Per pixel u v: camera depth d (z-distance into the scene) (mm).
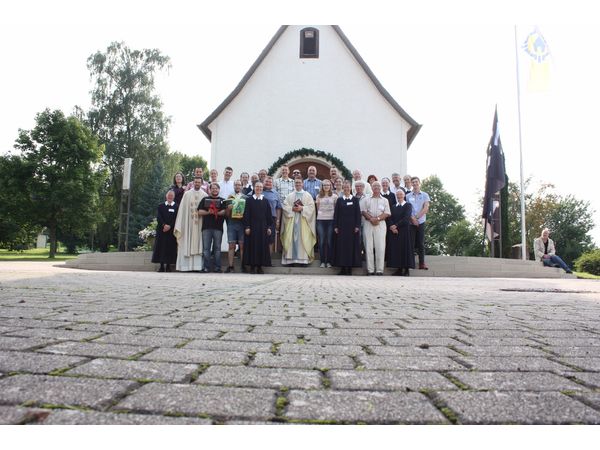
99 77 37250
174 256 11539
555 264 14258
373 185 11414
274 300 4281
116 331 2373
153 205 36094
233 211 11008
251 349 2014
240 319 2965
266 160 18547
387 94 18469
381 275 11367
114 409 1206
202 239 11211
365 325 2824
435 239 43844
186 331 2438
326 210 11766
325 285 6828
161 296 4383
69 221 35312
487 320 3168
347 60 18875
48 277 6996
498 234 16000
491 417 1220
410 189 13148
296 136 18594
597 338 2484
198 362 1736
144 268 12844
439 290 6184
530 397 1385
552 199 34062
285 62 18969
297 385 1459
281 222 12172
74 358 1737
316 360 1827
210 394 1344
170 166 38781
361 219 11562
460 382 1538
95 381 1435
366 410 1248
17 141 35031
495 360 1894
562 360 1917
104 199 40344
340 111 18641
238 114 18812
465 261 12734
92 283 5902
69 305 3422
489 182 16172
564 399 1371
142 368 1616
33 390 1328
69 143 34938
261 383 1472
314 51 18969
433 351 2062
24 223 34625
